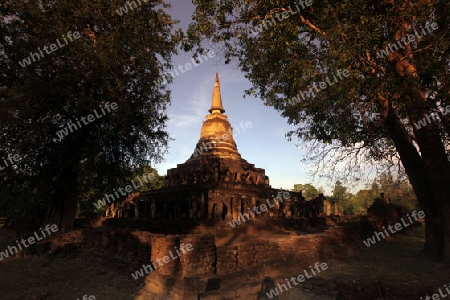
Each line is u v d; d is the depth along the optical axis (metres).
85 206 30.94
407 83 8.80
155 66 16.84
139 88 16.86
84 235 15.16
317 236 13.13
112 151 19.05
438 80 9.24
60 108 15.75
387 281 6.33
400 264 11.98
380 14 8.93
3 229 22.77
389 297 6.09
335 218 30.56
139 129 18.69
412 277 9.84
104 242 12.85
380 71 10.84
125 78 15.88
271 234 19.98
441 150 11.95
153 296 8.55
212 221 19.70
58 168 16.95
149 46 16.62
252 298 8.41
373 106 12.95
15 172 15.95
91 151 16.34
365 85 10.59
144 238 10.49
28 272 12.13
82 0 14.91
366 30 8.80
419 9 8.70
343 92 9.17
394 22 9.34
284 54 11.20
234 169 24.23
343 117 11.92
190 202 21.97
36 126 14.77
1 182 16.08
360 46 8.73
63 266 13.00
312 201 31.55
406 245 17.86
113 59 14.34
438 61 8.62
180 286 7.91
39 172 16.72
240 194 22.56
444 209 11.88
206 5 11.55
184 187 24.00
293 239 12.25
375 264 12.02
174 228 20.20
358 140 12.91
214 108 29.33
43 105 15.20
